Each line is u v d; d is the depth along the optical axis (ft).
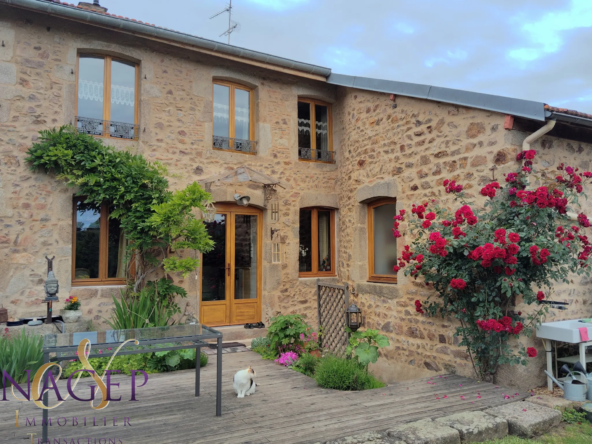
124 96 20.80
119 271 20.42
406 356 18.22
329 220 26.27
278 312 23.43
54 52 18.92
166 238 19.35
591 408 11.40
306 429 9.95
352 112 23.44
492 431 10.23
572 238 12.81
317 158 25.89
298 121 25.58
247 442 9.13
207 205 21.72
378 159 20.80
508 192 13.53
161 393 13.07
